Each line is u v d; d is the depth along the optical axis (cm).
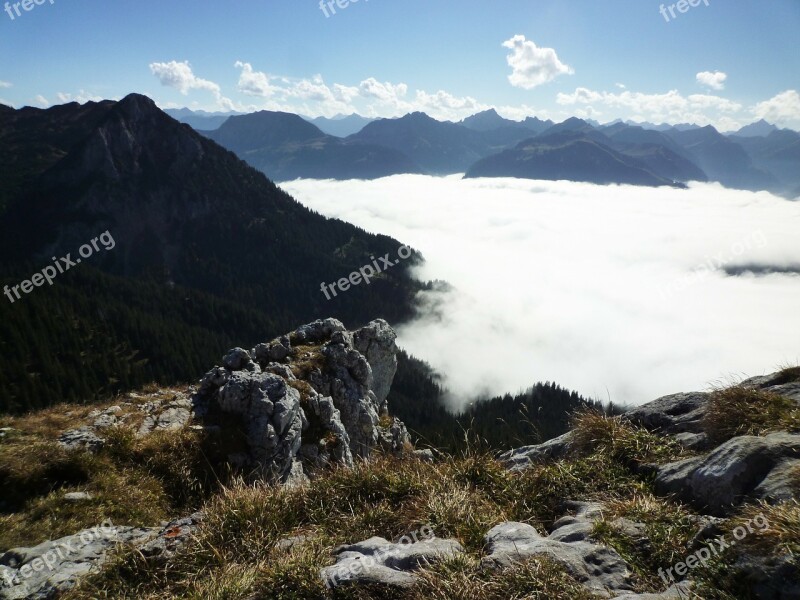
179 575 621
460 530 605
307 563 544
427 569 499
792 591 375
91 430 1336
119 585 629
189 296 16175
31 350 9688
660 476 654
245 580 545
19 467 1112
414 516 655
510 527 582
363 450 1997
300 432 1560
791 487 488
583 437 809
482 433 859
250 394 1485
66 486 1125
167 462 1255
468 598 453
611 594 449
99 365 10081
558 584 453
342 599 486
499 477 745
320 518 710
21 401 8269
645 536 524
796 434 588
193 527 721
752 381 830
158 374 10569
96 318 11819
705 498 563
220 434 1395
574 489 688
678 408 842
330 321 2416
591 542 525
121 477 1173
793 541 403
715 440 693
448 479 739
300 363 2081
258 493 746
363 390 2141
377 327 2666
